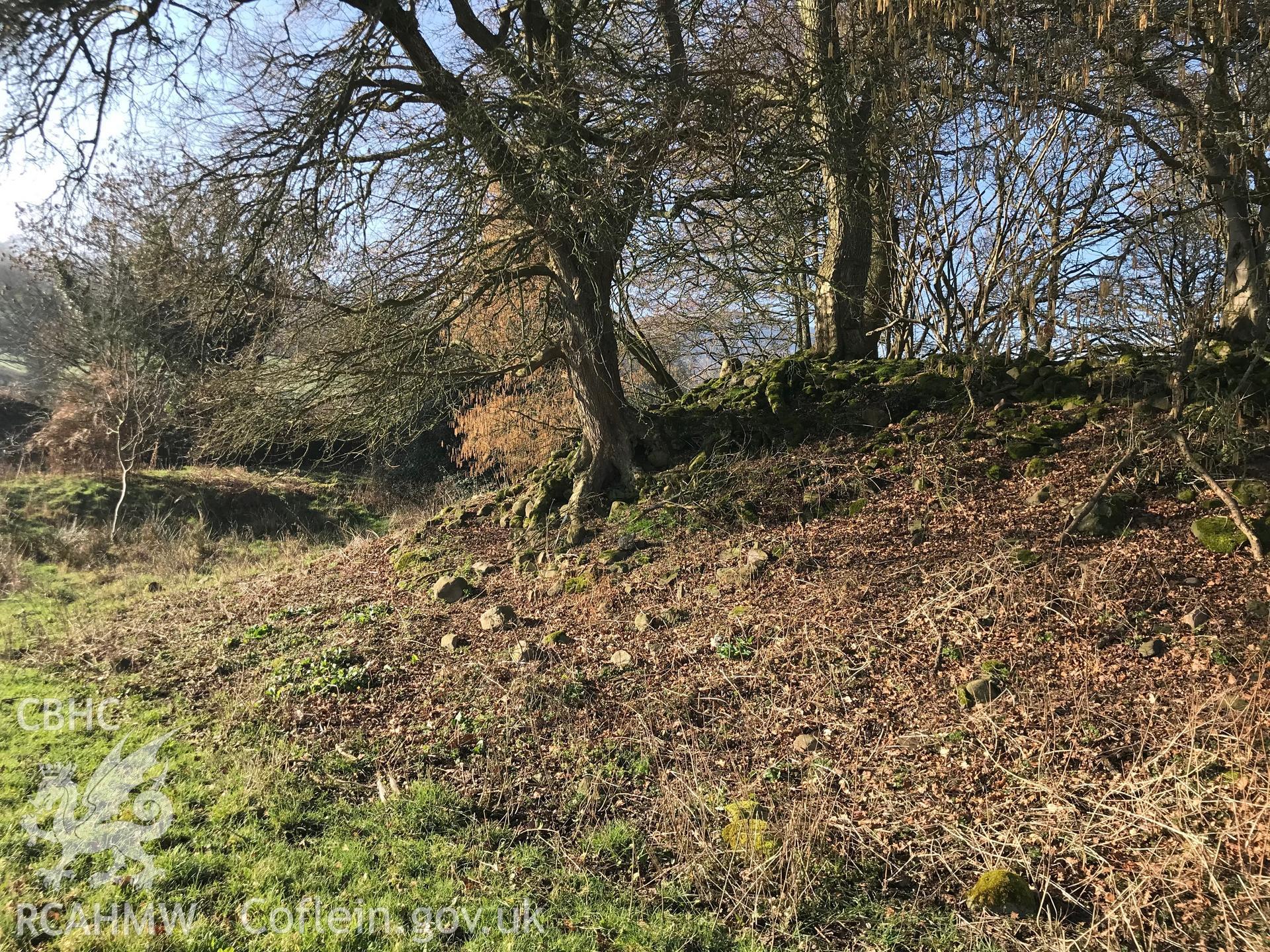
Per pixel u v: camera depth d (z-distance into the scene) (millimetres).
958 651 5473
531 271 8977
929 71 8812
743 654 6016
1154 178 9430
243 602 9344
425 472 23234
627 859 4137
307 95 7562
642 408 10156
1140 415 7449
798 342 12898
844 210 9914
